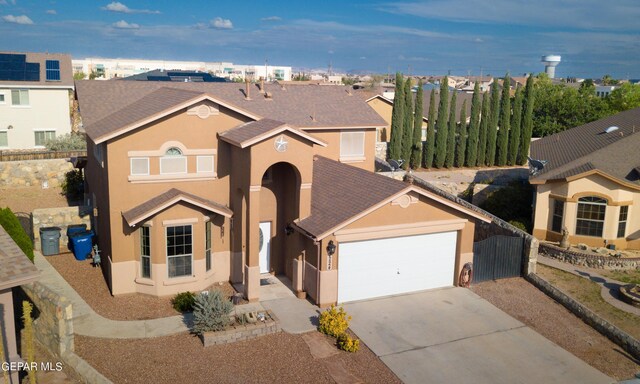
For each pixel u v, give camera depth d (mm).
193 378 14500
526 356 16938
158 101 21766
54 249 23516
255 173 18953
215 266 21156
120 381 14164
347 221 19125
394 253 20812
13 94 40062
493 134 48469
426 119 52375
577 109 55125
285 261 22312
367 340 17391
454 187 39062
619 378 15953
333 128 26750
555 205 27500
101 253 22547
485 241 22750
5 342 13422
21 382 13820
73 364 14273
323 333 17453
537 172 29094
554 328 18953
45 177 32812
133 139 19297
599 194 26125
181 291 19969
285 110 26844
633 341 17453
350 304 20062
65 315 14508
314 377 14953
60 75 42000
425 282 21750
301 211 20453
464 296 21297
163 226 19297
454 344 17438
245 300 19797
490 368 16125
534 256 23125
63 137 38719
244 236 20781
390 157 45906
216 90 27688
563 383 15555
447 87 46125
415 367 15906
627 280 23672
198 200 19516
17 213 27406
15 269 13391
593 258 25203
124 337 16578
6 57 42344
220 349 16109
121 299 19469
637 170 27625
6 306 13352
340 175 23312
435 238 21578
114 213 19297
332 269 19516
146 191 19812
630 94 61438
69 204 29703
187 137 20203
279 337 17047
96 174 22828
